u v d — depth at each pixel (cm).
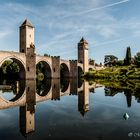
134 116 1717
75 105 2342
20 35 8794
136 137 1159
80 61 13712
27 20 8906
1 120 1661
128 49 15312
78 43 13825
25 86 5138
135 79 8144
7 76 9538
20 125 1491
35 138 1183
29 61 8244
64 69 12412
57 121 1571
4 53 7075
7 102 2698
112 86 4894
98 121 1553
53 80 8488
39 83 6300
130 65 13525
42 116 1762
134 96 2973
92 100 2712
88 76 11225
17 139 1180
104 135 1206
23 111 2038
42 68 10938
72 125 1445
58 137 1188
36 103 2567
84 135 1214
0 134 1280
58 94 3591
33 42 8994
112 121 1545
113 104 2356
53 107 2225
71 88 4738
